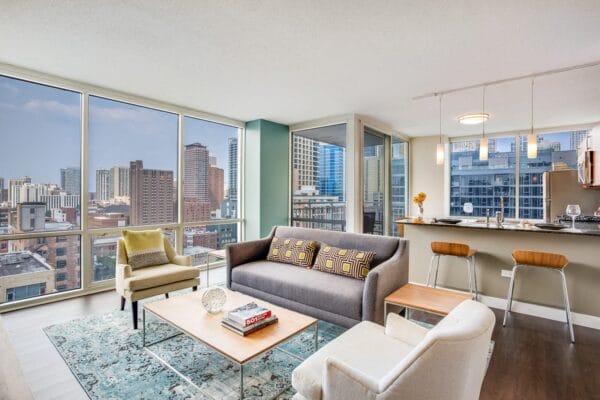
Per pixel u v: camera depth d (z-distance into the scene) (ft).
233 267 11.48
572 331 8.82
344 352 5.26
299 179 18.99
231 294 8.69
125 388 6.47
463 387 3.92
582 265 9.93
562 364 7.59
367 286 8.08
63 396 6.21
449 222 12.98
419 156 22.85
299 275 10.10
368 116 17.04
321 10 7.27
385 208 19.76
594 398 6.32
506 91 12.71
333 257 10.32
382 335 5.88
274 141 18.37
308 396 4.57
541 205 19.66
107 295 12.17
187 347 8.14
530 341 8.77
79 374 6.93
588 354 8.05
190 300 8.28
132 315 9.53
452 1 6.86
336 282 9.34
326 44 8.90
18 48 9.25
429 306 7.23
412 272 13.35
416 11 7.26
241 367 5.41
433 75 11.13
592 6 6.95
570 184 17.01
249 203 18.10
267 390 6.45
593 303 9.74
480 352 4.05
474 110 15.65
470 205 14.33
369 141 18.22
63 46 9.12
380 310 8.18
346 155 16.69
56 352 7.84
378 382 3.97
